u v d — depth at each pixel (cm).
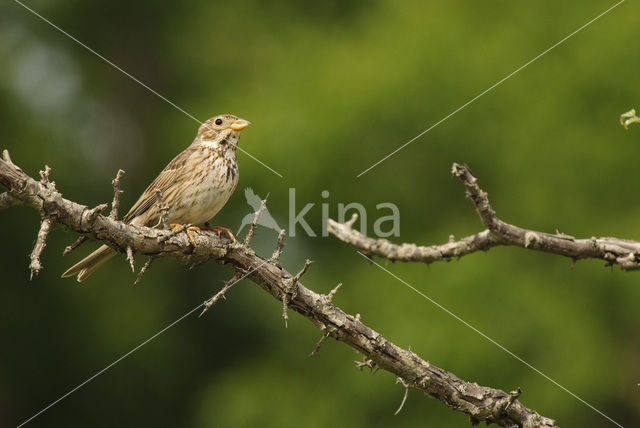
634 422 1284
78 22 1623
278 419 1352
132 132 1596
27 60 1591
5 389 1514
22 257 1475
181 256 537
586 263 1308
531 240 605
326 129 1348
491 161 1356
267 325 1519
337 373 1387
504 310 1280
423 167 1366
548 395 1227
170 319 1543
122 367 1538
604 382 1239
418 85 1366
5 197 464
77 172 1511
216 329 1580
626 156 1308
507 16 1425
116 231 504
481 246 659
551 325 1266
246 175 1354
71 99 1594
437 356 1246
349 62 1420
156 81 1612
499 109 1359
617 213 1298
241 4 1611
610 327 1294
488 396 562
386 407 1305
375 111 1352
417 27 1435
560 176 1324
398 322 1290
